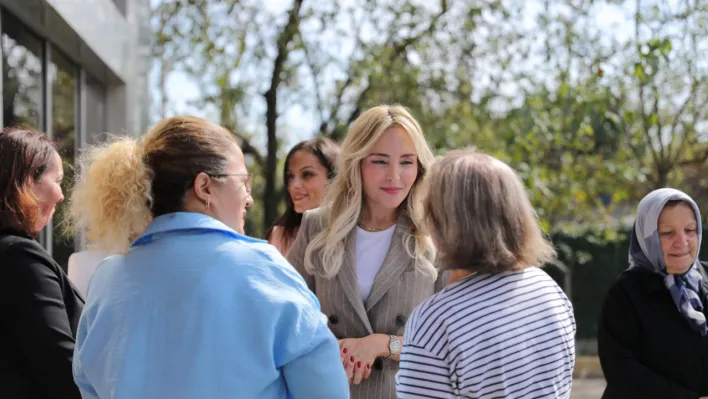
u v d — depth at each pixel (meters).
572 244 14.56
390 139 2.87
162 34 11.40
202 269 1.84
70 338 2.43
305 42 11.64
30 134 2.73
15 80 5.57
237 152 2.01
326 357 1.87
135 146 1.93
